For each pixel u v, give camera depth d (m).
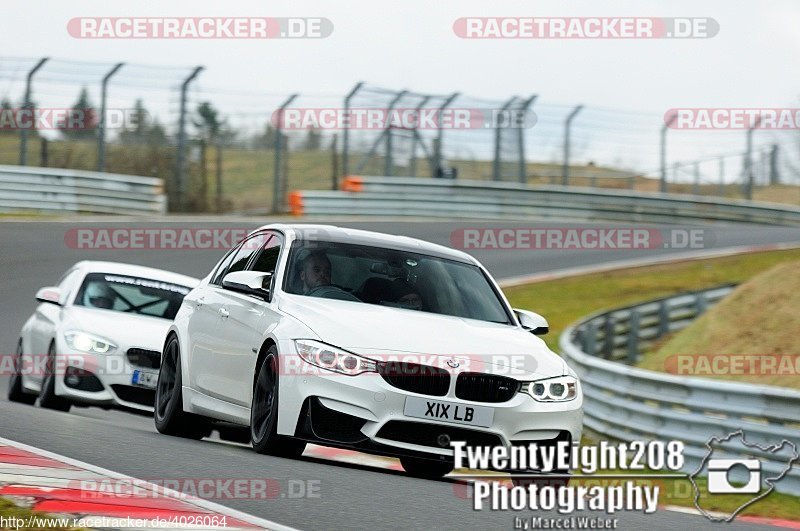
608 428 29.95
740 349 39.66
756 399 23.89
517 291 58.44
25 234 61.00
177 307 29.42
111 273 30.11
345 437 17.23
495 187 82.12
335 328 17.77
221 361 20.00
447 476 20.34
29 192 71.12
